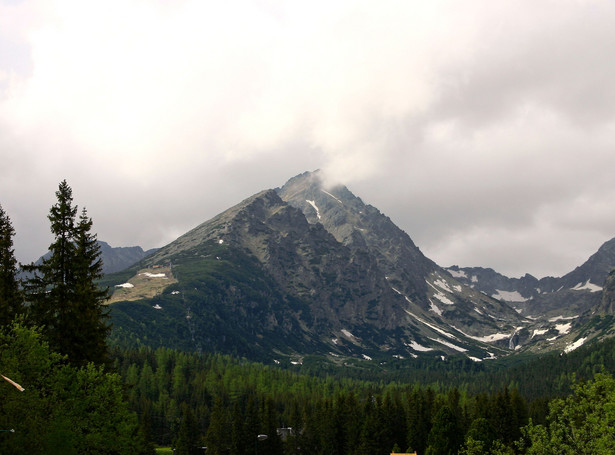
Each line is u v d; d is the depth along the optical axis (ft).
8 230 261.44
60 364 221.25
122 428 229.66
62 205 263.29
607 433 172.35
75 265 258.16
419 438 509.35
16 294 249.34
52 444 196.75
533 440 190.29
